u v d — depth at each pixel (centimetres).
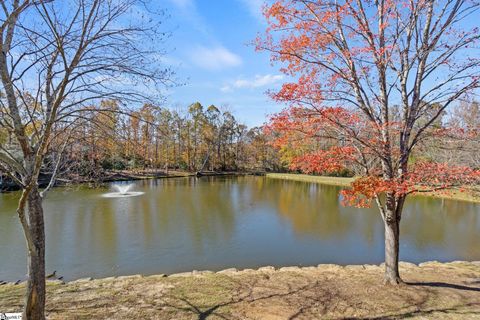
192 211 1630
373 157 571
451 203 1864
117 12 396
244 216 1524
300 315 446
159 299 510
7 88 338
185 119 4634
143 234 1180
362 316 439
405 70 532
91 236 1148
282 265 891
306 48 539
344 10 500
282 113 552
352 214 1579
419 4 489
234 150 5597
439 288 539
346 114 513
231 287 564
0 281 755
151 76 447
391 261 559
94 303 494
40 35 362
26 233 337
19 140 347
